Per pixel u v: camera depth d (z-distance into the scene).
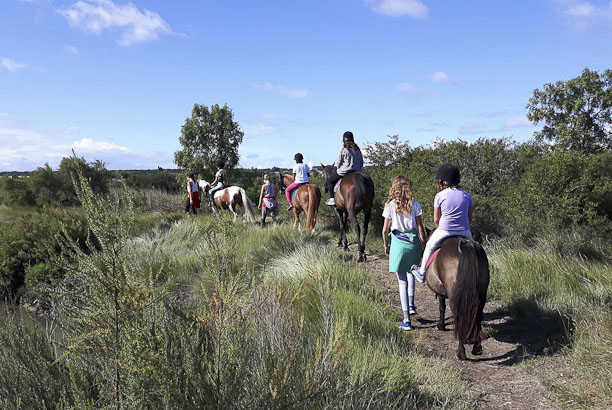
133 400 2.48
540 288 7.04
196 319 3.23
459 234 5.49
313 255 8.62
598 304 5.89
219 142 22.42
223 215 3.66
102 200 2.56
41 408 2.94
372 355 4.46
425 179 11.45
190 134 22.41
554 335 5.62
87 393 2.96
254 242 10.16
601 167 9.65
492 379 4.66
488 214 10.46
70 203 22.75
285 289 6.04
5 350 3.47
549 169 9.62
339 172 10.77
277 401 2.91
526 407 3.98
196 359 2.86
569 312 6.03
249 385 3.08
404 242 6.11
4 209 19.77
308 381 3.26
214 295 3.21
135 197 2.67
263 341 3.70
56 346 3.58
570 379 4.40
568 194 9.38
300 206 12.68
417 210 6.14
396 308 7.08
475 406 4.00
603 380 4.07
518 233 9.60
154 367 2.54
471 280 4.77
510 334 5.96
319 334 4.66
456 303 4.84
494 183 11.34
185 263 8.97
